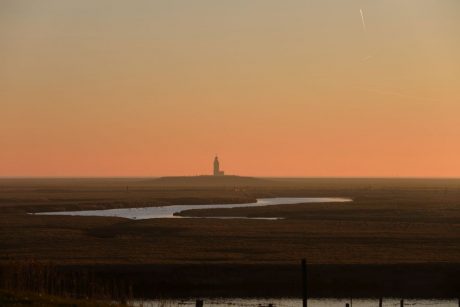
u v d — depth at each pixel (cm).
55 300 5081
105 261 9469
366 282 8538
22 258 9788
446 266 9000
